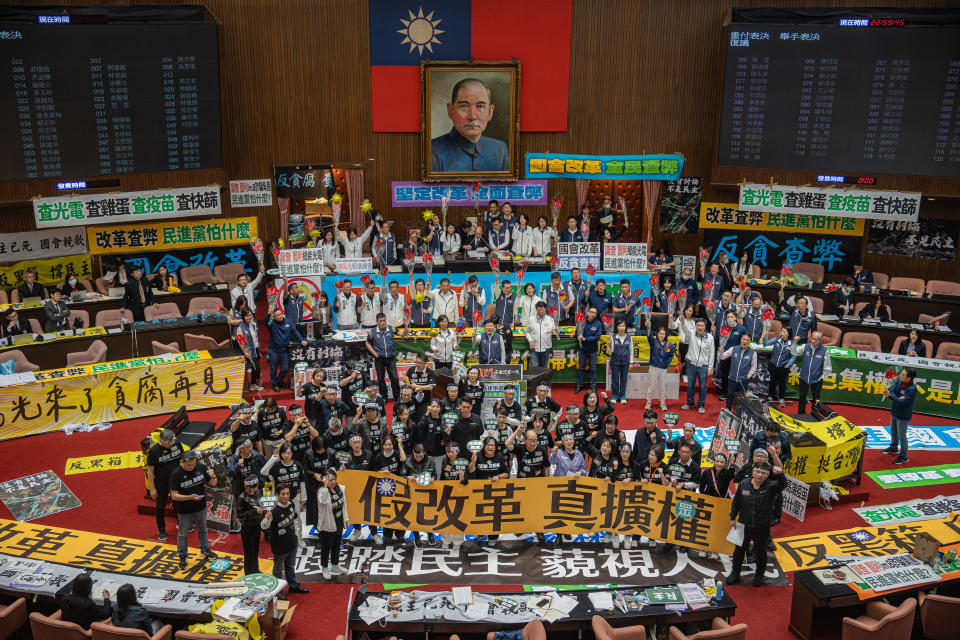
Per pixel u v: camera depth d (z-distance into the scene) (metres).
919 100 17.08
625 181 21.12
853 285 17.53
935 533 10.81
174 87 17.39
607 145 20.73
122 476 12.66
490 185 20.81
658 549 11.02
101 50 16.50
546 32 19.84
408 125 20.30
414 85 20.02
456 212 20.95
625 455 10.73
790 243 20.53
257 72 19.52
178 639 8.21
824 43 17.34
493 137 20.33
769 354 15.38
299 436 11.52
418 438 11.68
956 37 16.50
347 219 20.72
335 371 15.52
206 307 17.69
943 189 17.41
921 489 12.73
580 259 17.64
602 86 20.31
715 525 10.56
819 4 19.22
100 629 8.28
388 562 10.68
